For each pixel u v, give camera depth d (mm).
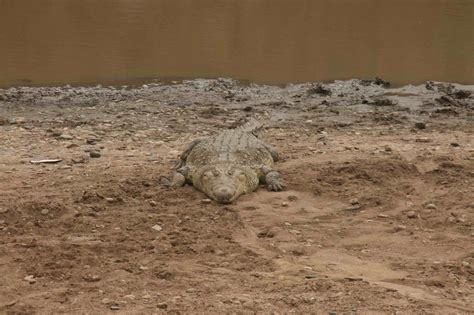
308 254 20516
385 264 19812
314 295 17422
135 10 72938
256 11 73312
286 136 34688
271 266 19438
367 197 25047
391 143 33188
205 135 34938
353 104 42406
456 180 26891
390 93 44812
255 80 47750
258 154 28297
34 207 23250
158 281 18250
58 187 25641
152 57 53531
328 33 63312
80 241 20875
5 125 36438
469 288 18281
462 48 58844
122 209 23688
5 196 24375
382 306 16844
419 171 27906
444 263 19844
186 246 20672
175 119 38312
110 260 19609
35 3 75812
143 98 43219
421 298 17453
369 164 28109
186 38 60438
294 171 27828
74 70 49500
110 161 29672
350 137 34656
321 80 48000
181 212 23656
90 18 68688
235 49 56688
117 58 53062
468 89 46281
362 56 55094
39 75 47906
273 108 41188
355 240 21688
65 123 37094
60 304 16828
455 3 80500
